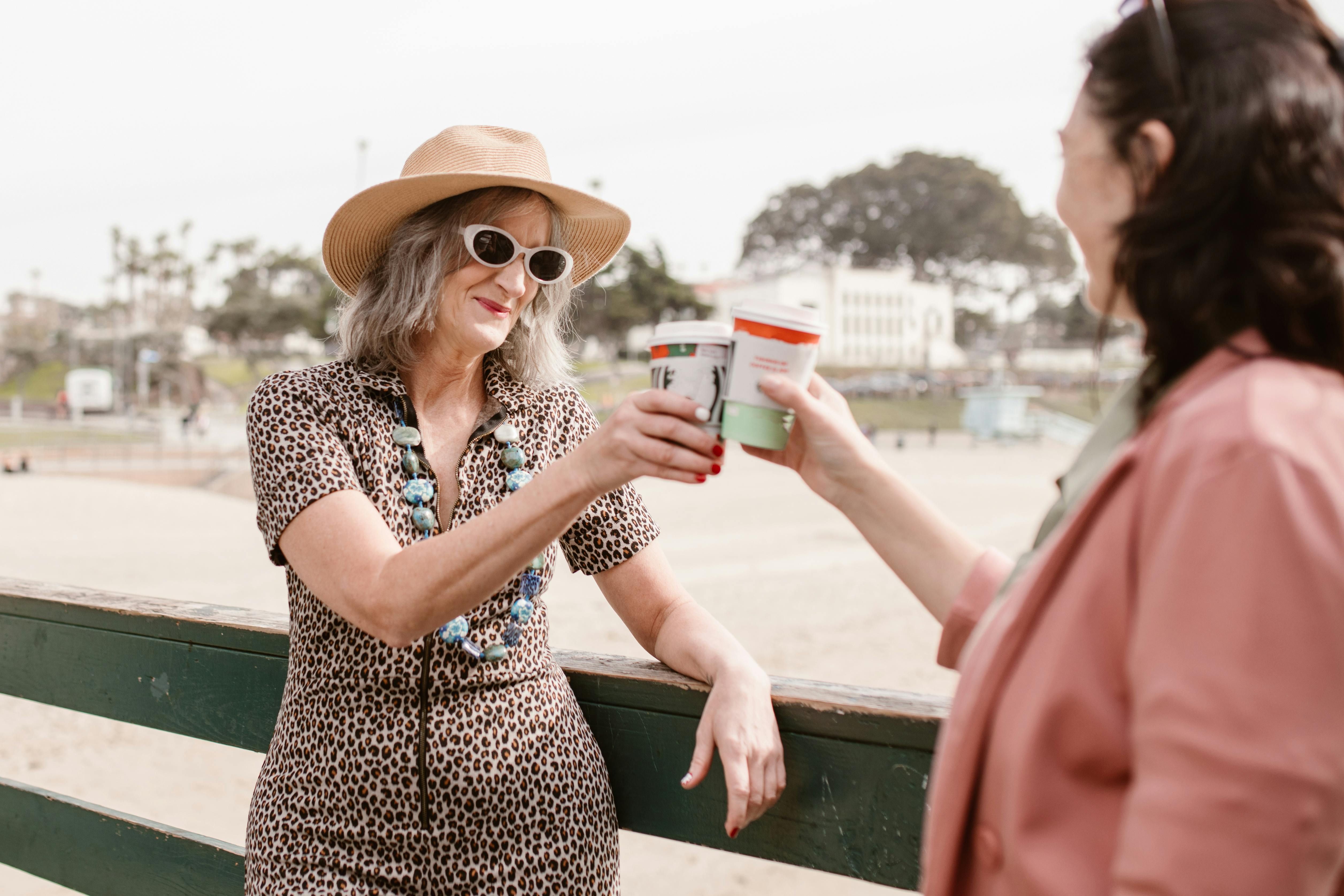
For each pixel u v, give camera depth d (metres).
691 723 1.46
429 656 1.35
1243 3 0.77
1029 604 0.77
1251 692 0.60
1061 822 0.73
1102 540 0.74
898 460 40.56
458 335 1.48
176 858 1.90
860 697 1.36
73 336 94.88
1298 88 0.72
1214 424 0.68
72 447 39.81
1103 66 0.81
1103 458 0.85
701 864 4.43
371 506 1.31
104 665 2.00
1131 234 0.76
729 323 1.06
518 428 1.52
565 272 1.52
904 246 106.69
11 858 2.17
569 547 1.55
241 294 91.88
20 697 2.15
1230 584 0.62
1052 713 0.73
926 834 0.91
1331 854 0.60
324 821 1.35
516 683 1.42
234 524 20.70
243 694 1.79
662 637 1.51
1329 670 0.60
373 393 1.45
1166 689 0.63
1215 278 0.73
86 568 14.38
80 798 5.12
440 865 1.34
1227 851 0.59
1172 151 0.75
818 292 92.00
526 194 1.51
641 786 1.51
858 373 80.38
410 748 1.34
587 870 1.42
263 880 1.37
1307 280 0.69
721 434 1.05
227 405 86.56
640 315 78.00
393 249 1.49
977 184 104.12
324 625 1.37
